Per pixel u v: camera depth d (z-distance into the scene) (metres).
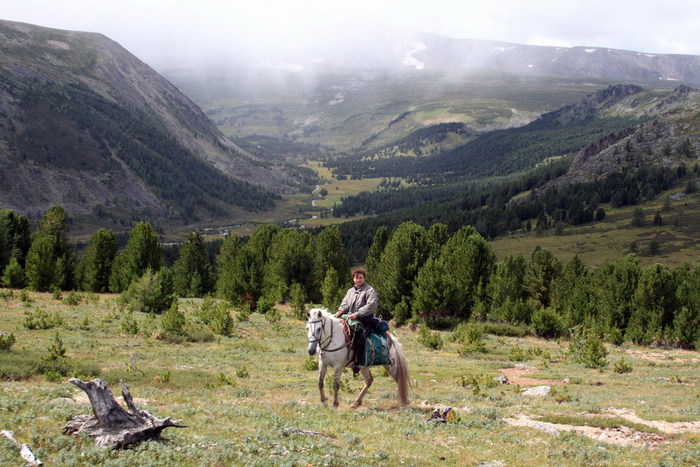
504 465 9.69
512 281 53.59
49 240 60.41
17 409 10.37
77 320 33.56
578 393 19.66
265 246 75.88
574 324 51.94
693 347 42.94
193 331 32.41
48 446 8.20
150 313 38.78
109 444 8.41
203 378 18.78
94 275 61.62
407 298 52.78
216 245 199.88
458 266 56.56
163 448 8.51
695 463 10.51
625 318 49.25
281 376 21.19
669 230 190.88
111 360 21.86
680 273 66.69
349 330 13.23
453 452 10.35
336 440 10.45
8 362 17.11
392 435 11.29
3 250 63.91
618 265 52.12
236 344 30.73
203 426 10.57
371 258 65.25
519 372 26.25
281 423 11.25
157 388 16.12
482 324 48.03
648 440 12.59
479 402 16.81
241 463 8.39
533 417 14.61
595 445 11.65
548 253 61.12
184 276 66.94
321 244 64.69
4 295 44.19
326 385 18.41
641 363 32.56
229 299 53.47
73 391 13.75
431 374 24.03
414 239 56.72
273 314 44.50
